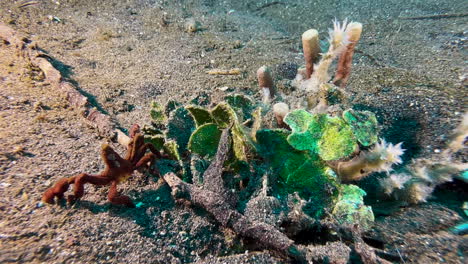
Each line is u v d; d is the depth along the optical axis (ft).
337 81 0.70
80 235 0.38
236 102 0.63
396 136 0.63
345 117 0.47
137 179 0.51
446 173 0.49
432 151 0.57
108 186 0.47
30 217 0.40
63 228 0.39
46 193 0.42
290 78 0.88
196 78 0.89
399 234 0.43
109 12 1.36
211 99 0.75
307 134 0.48
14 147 0.52
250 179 0.48
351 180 0.52
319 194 0.48
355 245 0.40
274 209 0.43
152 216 0.44
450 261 0.39
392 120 0.67
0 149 0.50
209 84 0.86
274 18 1.52
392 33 1.27
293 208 0.43
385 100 0.74
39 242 0.37
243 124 0.53
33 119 0.61
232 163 0.49
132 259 0.37
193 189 0.46
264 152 0.50
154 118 0.64
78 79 0.82
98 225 0.40
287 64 0.92
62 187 0.41
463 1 1.51
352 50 0.65
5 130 0.56
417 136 0.62
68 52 0.98
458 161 0.53
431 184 0.49
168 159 0.53
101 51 1.02
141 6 1.47
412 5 1.54
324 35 1.32
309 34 0.68
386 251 0.40
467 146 0.55
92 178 0.42
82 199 0.44
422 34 1.23
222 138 0.48
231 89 0.83
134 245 0.39
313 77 0.70
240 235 0.42
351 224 0.42
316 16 1.52
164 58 1.01
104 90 0.78
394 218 0.46
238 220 0.41
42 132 0.58
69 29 1.16
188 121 0.60
